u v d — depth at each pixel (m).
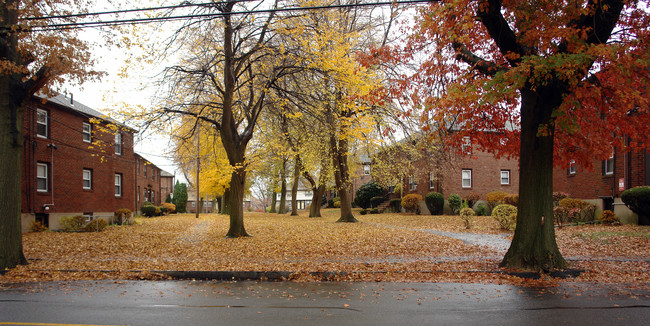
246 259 11.62
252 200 120.44
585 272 9.68
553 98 9.69
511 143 12.33
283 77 16.88
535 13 8.69
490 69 9.97
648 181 17.17
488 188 32.53
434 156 22.42
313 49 14.55
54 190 22.16
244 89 19.33
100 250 13.78
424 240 15.66
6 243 10.67
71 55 10.97
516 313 6.46
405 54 11.79
